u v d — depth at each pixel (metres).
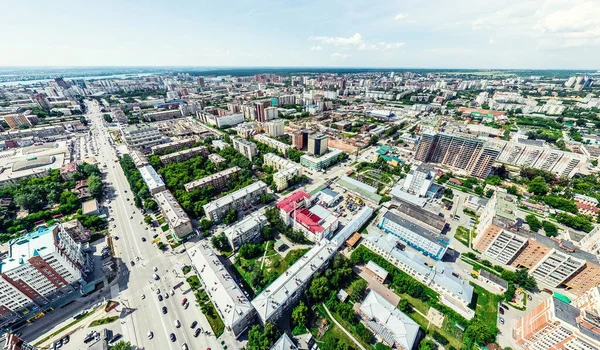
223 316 102.50
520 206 190.75
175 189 198.25
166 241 151.38
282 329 105.50
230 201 171.75
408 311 112.88
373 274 130.38
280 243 151.88
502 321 109.06
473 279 129.62
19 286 101.94
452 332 104.56
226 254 143.50
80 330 104.19
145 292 120.56
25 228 156.75
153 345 99.75
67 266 113.88
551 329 87.12
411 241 151.25
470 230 165.25
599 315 84.00
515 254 132.88
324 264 131.00
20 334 102.31
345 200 197.38
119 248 145.88
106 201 191.75
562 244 120.94
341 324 107.69
